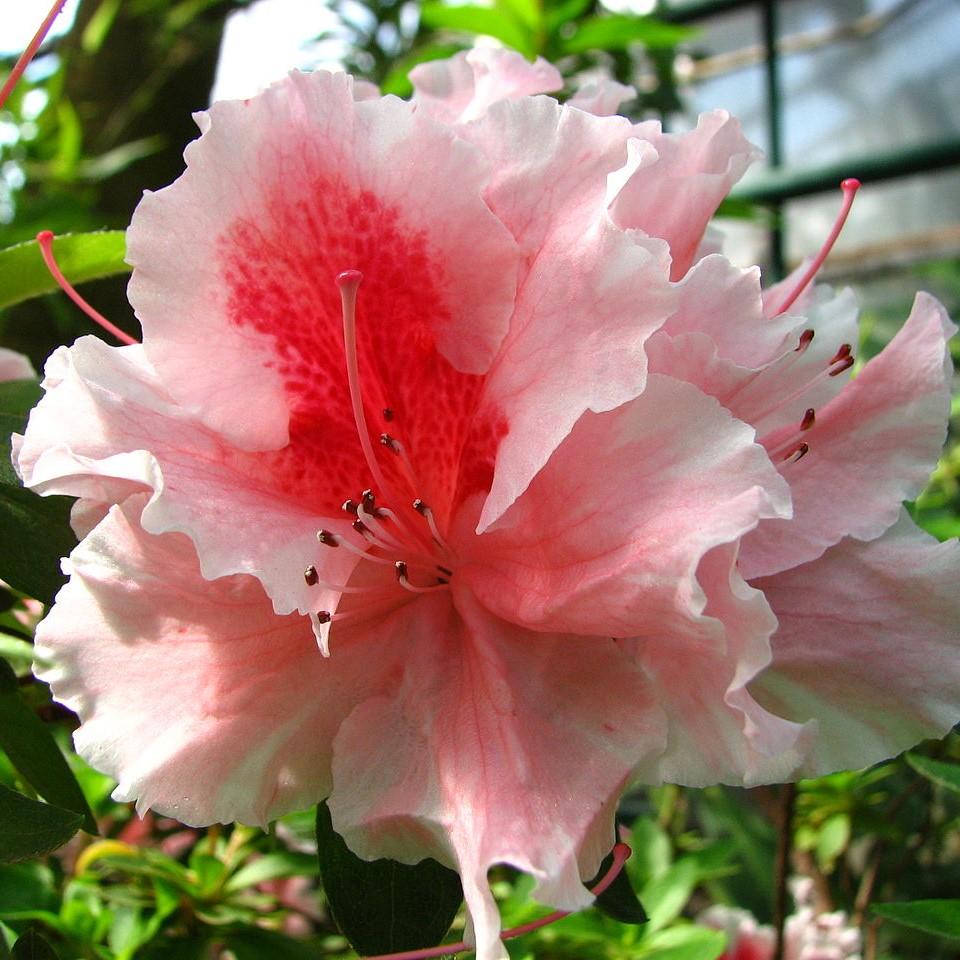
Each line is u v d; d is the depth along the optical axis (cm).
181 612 13
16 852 14
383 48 52
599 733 13
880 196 68
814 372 15
